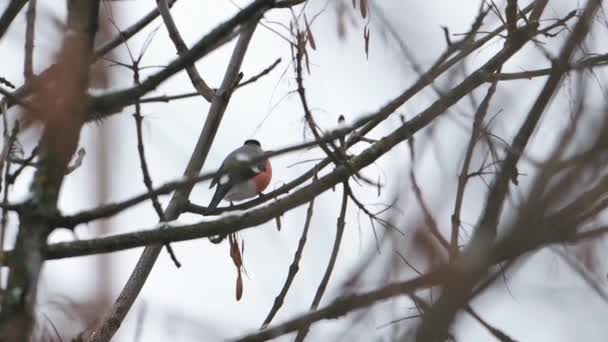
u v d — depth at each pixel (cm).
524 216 357
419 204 450
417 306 434
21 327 478
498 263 362
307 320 522
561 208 369
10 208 527
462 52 679
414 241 430
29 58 677
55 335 583
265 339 547
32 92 620
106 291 768
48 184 529
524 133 530
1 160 531
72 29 490
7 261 510
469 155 555
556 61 562
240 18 549
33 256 509
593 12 572
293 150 564
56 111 490
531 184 369
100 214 549
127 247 585
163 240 596
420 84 664
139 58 646
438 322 356
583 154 369
